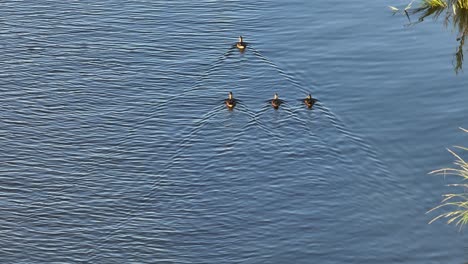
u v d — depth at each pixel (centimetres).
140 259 2906
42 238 3014
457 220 3062
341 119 3669
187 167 3403
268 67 4116
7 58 4250
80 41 4412
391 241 2986
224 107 3781
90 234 3034
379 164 3384
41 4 4778
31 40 4416
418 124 3638
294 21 4556
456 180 3275
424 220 3073
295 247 2970
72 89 3997
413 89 3900
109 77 4091
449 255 2912
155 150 3525
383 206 3155
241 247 2973
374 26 4484
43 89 4000
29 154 3528
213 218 3117
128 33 4481
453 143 3506
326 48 4281
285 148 3475
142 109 3822
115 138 3625
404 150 3466
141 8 4722
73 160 3484
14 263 2886
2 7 4734
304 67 4109
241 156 3441
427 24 4484
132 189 3288
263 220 3102
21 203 3216
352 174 3331
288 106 3766
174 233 3036
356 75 4028
